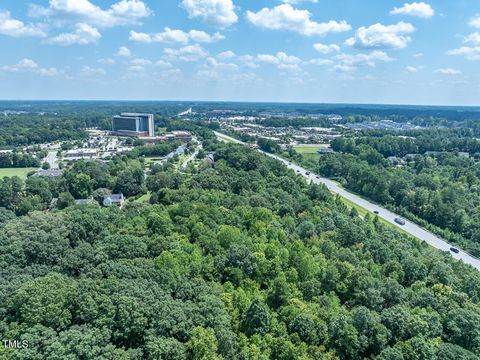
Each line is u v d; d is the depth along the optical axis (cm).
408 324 8744
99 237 11838
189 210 13938
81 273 9775
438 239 17925
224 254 11006
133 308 7650
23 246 10475
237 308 9038
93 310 7662
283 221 14588
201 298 8738
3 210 15612
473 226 18238
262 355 7662
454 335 8819
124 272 9106
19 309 7856
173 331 7638
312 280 10456
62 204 18775
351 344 8331
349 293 10631
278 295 9850
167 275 9225
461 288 11194
